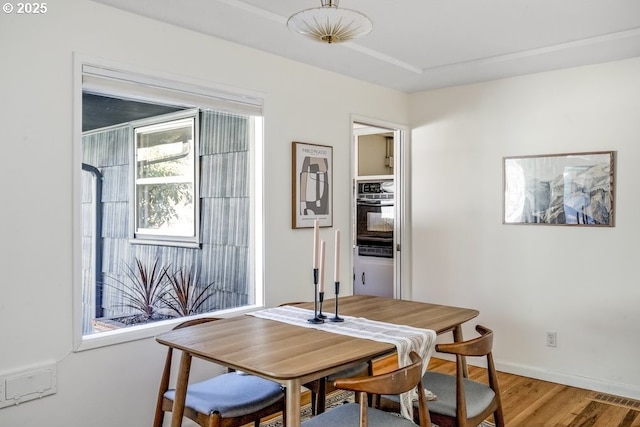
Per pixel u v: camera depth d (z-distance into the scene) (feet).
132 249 16.20
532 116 12.89
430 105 14.76
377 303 9.60
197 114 14.24
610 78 11.76
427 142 14.87
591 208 12.00
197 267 14.21
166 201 15.21
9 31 7.22
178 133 14.83
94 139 17.48
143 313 14.85
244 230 12.67
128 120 15.94
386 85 14.12
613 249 11.73
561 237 12.46
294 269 11.68
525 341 13.02
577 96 12.21
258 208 11.19
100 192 17.34
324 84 12.46
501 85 13.41
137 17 8.74
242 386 7.62
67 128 7.83
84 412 8.04
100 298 16.99
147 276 15.14
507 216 13.30
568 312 12.36
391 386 5.66
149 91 8.95
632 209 11.47
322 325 7.66
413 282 15.20
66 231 7.82
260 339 6.84
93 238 17.26
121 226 16.60
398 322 7.88
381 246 16.40
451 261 14.38
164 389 7.67
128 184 16.35
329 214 12.60
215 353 6.17
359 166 17.34
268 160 11.08
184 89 9.48
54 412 7.69
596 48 10.82
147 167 15.78
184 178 14.65
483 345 7.04
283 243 11.43
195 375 9.54
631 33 9.96
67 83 7.83
